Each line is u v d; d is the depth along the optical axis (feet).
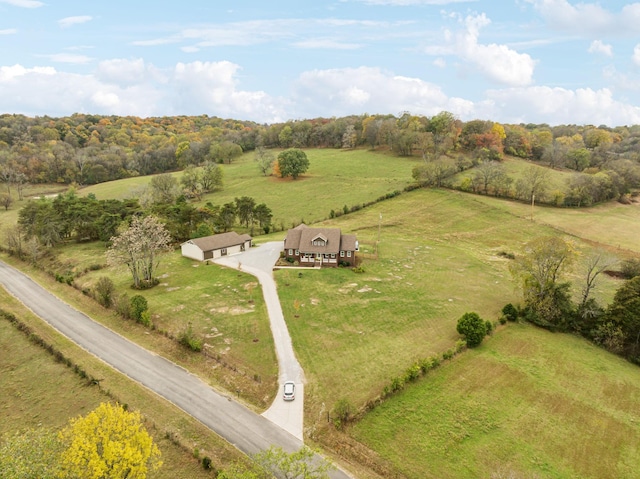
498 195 397.80
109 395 138.72
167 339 174.19
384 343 172.96
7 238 298.15
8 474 80.79
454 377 150.92
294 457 91.71
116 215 308.19
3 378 151.74
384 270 254.68
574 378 154.20
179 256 280.72
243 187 467.11
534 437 124.47
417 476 109.81
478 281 242.99
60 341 172.45
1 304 206.18
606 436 126.11
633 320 173.99
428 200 389.39
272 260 270.87
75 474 84.28
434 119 564.30
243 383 146.92
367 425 126.72
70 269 258.98
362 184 441.68
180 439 118.42
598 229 327.67
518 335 184.34
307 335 178.29
